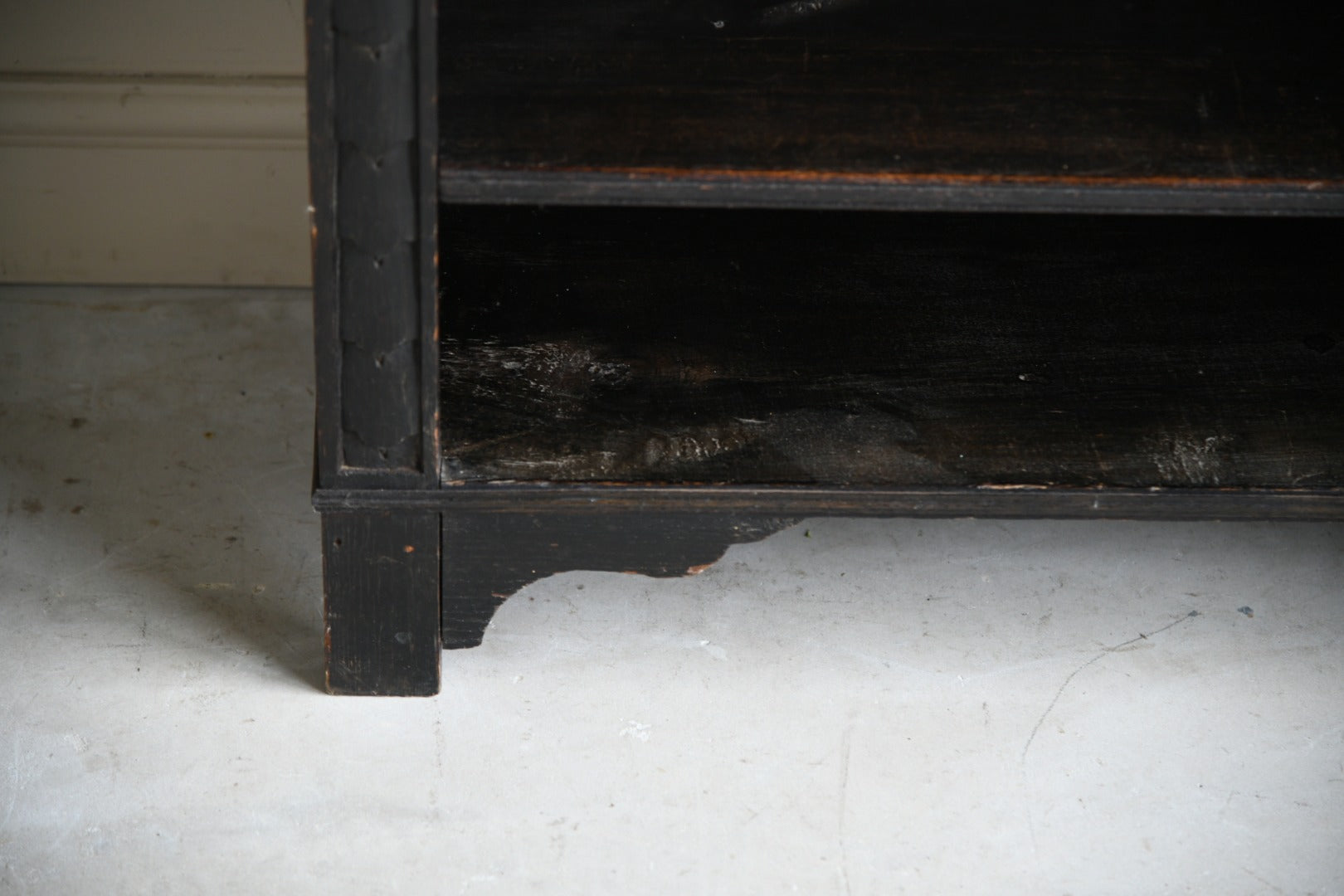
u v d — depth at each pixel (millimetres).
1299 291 1523
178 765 1200
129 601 1382
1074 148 1138
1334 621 1406
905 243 1590
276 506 1529
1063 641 1372
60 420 1634
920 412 1330
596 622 1382
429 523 1199
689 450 1255
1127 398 1362
